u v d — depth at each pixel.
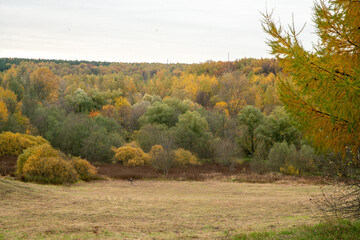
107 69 197.25
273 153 43.22
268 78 112.88
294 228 10.36
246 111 63.50
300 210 18.12
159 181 35.72
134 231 13.03
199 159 53.62
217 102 94.19
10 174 29.30
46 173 28.53
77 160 34.41
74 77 139.88
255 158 46.41
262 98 92.94
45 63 187.38
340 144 7.23
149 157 46.12
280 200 23.19
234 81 105.81
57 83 98.56
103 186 30.02
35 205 17.98
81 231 12.57
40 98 88.31
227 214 17.80
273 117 58.25
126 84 125.25
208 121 66.94
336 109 6.38
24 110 65.75
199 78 128.50
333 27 6.72
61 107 81.50
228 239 10.34
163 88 124.56
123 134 63.62
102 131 52.41
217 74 153.12
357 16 6.49
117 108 76.31
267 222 14.46
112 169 41.22
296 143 55.16
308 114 7.04
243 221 15.35
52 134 53.28
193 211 18.73
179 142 55.47
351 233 7.73
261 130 57.81
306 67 6.59
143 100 92.19
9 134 42.47
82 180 32.88
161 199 23.12
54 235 11.62
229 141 53.00
